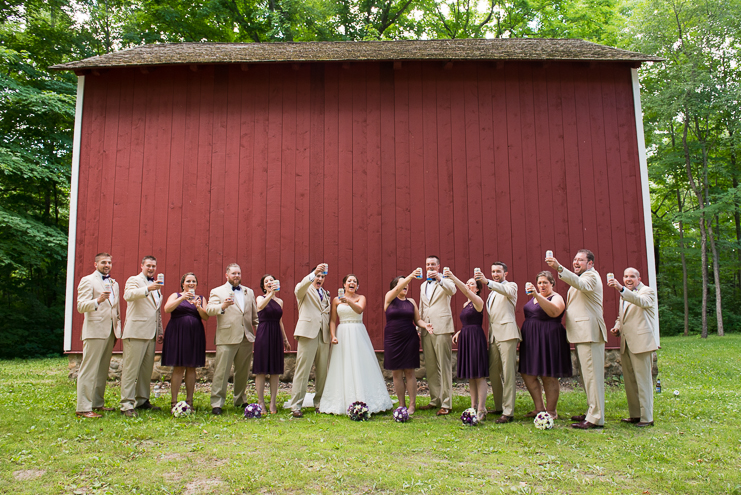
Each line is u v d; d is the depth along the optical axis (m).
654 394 6.50
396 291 5.28
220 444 3.93
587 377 4.64
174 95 7.65
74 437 4.08
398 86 7.62
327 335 5.58
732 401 5.95
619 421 4.93
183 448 3.82
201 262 7.30
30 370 8.96
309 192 7.42
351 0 19.16
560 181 7.43
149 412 5.04
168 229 7.38
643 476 3.34
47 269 14.80
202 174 7.49
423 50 7.96
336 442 4.02
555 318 4.85
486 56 7.28
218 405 5.12
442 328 5.32
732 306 20.20
